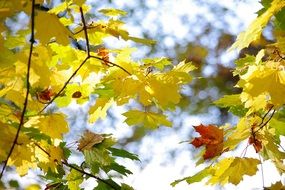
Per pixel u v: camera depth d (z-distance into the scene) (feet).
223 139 6.81
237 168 6.80
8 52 6.13
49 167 7.43
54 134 6.82
